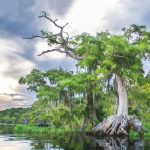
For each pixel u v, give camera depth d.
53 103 55.28
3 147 20.08
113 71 43.34
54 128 46.88
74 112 49.12
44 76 61.88
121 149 20.69
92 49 42.81
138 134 41.84
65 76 60.34
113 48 40.91
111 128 40.69
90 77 45.88
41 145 21.81
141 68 46.00
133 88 47.62
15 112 99.75
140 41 46.56
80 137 34.47
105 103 48.53
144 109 49.78
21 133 38.84
